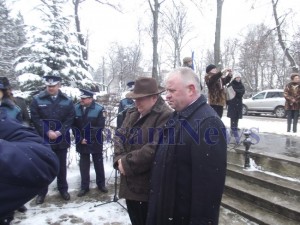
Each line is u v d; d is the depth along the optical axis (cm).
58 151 479
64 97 480
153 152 259
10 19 2373
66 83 739
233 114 760
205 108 215
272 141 694
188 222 212
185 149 208
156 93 276
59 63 735
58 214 436
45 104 464
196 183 199
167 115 272
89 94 499
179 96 218
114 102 708
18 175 108
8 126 124
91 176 581
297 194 423
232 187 475
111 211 446
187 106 220
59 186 496
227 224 399
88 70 803
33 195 117
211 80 656
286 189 437
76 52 774
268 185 464
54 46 728
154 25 1333
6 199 109
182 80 217
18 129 125
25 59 745
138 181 271
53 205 469
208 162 198
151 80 279
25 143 118
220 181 200
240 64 3669
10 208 111
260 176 491
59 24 740
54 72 714
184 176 209
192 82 218
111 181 570
